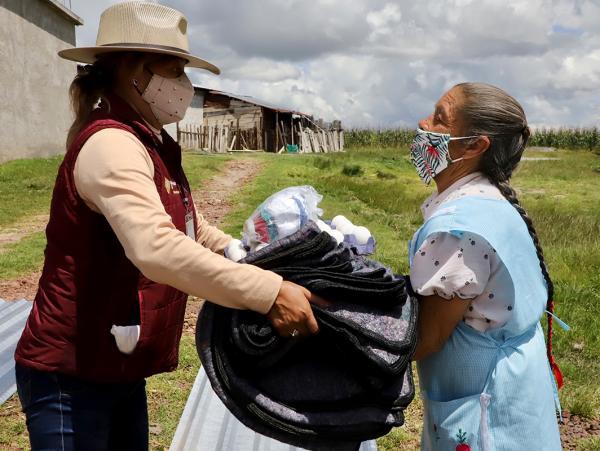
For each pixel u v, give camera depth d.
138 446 2.49
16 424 3.91
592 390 4.67
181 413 4.17
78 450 2.11
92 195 1.93
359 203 15.66
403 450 3.90
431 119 2.28
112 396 2.17
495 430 2.08
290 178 19.81
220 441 3.60
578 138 48.34
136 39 2.15
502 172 2.20
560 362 5.20
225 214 12.71
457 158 2.20
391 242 10.00
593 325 5.98
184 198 2.29
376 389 1.93
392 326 1.97
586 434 4.09
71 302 2.04
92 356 2.07
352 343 1.86
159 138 2.22
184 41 2.27
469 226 2.00
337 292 1.95
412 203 15.38
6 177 15.95
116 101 2.14
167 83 2.22
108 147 1.94
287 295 1.87
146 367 2.15
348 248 2.10
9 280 7.54
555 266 8.24
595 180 24.52
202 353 1.99
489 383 2.09
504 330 2.10
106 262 2.05
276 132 36.69
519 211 2.21
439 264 2.04
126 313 2.09
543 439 2.12
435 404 2.18
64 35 22.34
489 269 2.03
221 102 36.19
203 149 33.03
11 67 18.52
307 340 1.94
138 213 1.87
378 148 43.66
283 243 1.98
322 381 1.92
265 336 1.88
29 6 19.58
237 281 1.85
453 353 2.13
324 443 1.93
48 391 2.09
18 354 2.13
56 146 21.59
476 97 2.16
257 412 1.88
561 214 14.40
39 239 10.03
